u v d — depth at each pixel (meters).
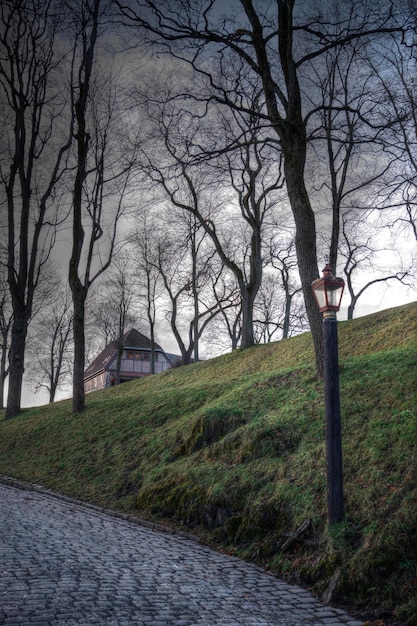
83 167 24.19
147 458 15.24
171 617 5.88
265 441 11.83
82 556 8.22
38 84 27.25
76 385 23.77
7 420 27.95
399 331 21.22
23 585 6.52
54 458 18.70
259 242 30.56
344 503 8.65
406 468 8.80
